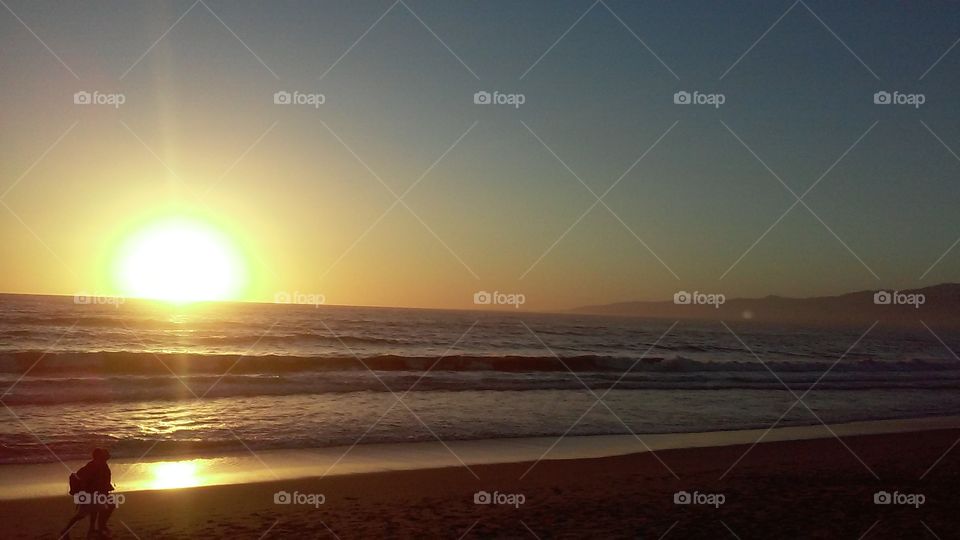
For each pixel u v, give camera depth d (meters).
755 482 12.63
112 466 13.32
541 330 76.81
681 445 16.75
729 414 21.92
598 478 13.00
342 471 13.30
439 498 11.40
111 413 18.70
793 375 34.31
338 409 20.38
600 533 9.45
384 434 17.03
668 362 35.94
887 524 9.91
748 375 33.72
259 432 16.70
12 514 10.20
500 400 23.30
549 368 33.62
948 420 22.03
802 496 11.55
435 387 25.73
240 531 9.55
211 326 56.22
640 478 13.02
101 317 59.38
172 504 10.84
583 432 18.19
